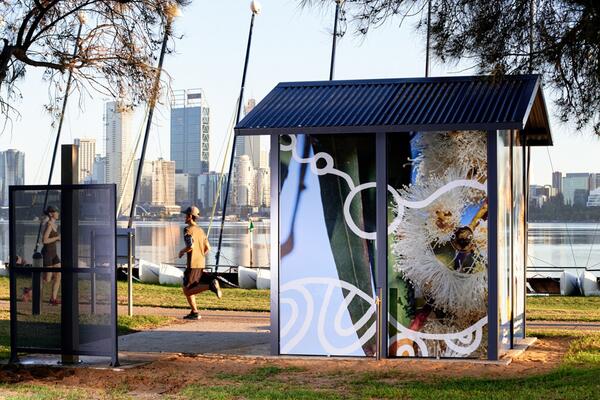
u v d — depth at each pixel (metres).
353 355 12.50
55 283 12.18
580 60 12.47
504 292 12.65
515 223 13.69
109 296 11.95
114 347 11.94
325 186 12.59
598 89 12.79
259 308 19.66
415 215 12.27
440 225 12.19
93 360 12.57
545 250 95.19
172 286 28.98
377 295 12.20
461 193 12.12
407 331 12.28
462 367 11.62
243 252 88.94
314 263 12.62
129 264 17.70
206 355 12.91
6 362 12.57
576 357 12.27
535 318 18.12
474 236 12.08
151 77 14.88
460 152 12.12
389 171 12.37
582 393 9.21
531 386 9.98
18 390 10.27
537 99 13.52
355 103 12.91
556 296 27.30
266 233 120.25
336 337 12.56
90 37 14.62
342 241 12.53
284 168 12.71
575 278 29.23
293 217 12.69
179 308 19.97
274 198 12.73
